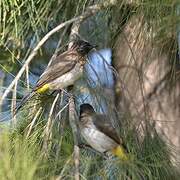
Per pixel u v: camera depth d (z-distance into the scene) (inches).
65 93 273.9
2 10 312.8
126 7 292.0
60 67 308.7
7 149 212.2
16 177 199.3
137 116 263.3
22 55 339.3
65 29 298.4
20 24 313.0
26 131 261.3
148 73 298.0
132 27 294.2
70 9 317.1
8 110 271.1
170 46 279.4
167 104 299.1
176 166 256.4
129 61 297.1
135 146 257.0
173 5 235.6
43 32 324.8
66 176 220.2
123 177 239.3
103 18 308.8
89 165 233.8
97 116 274.8
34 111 276.4
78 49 312.3
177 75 303.0
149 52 291.9
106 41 316.5
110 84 277.9
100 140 269.6
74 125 250.7
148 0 262.1
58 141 253.9
